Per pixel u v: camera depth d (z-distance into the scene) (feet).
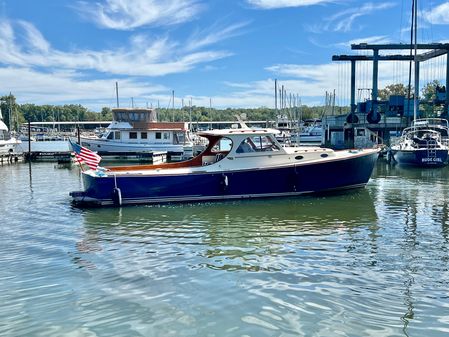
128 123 133.59
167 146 132.46
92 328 19.60
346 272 26.09
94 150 131.03
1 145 124.06
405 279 24.86
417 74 144.97
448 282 24.35
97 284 24.73
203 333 19.03
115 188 47.93
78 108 506.48
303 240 33.24
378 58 137.28
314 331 19.13
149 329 19.44
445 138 104.58
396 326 19.48
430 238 33.24
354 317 20.36
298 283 24.49
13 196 56.90
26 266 27.96
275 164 50.88
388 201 49.32
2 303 22.29
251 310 21.21
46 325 19.93
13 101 347.97
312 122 244.63
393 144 107.96
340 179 52.75
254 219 40.96
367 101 144.46
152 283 24.79
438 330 19.11
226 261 28.53
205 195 49.73
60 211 46.21
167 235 35.60
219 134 49.83
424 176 75.56
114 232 36.81
